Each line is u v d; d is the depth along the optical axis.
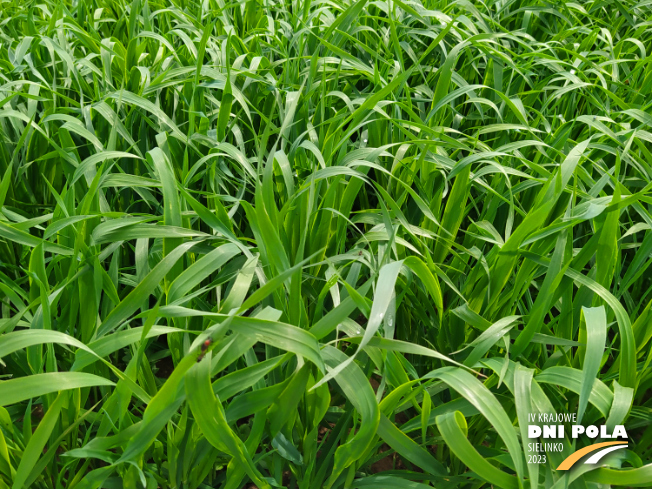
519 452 0.83
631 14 2.67
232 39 2.03
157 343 1.58
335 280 1.00
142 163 1.70
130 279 1.34
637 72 2.09
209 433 0.85
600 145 1.47
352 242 1.54
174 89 1.78
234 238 1.04
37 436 0.83
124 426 0.99
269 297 1.09
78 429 1.13
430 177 1.46
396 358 0.97
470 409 0.99
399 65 1.79
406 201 1.57
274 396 0.91
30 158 1.63
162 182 1.09
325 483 1.10
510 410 1.10
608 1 2.61
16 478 0.82
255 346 1.48
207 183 1.56
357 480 1.06
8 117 1.70
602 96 2.12
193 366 0.79
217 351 0.87
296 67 1.94
